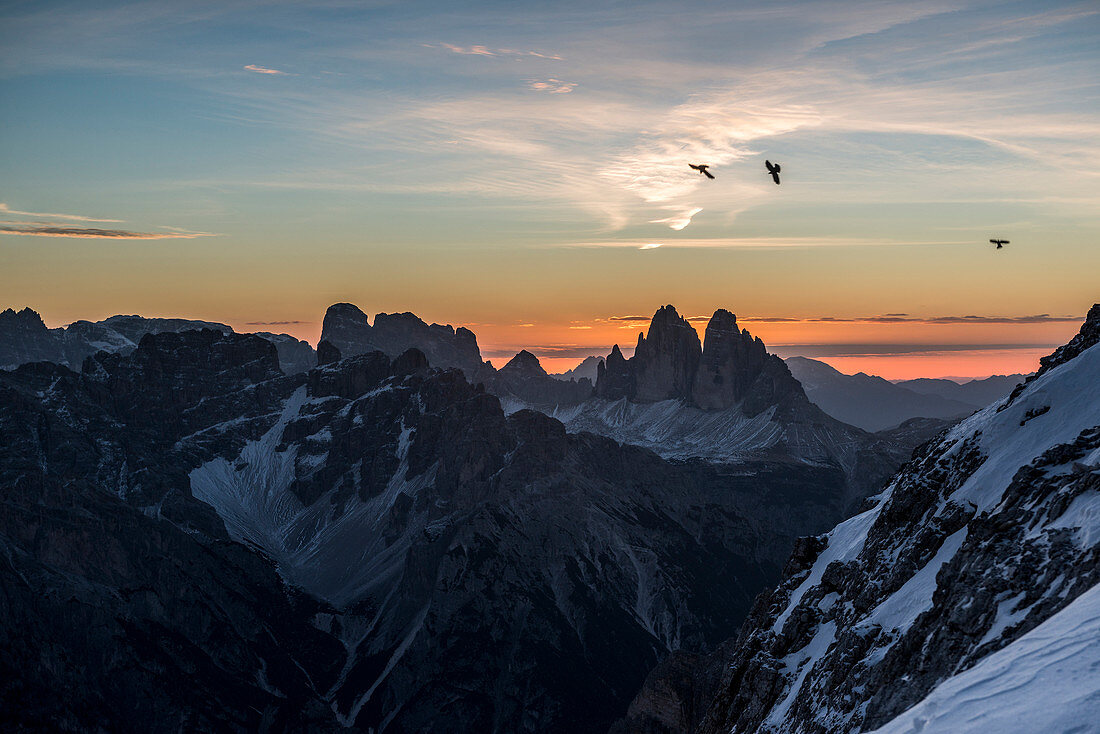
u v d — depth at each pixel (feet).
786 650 332.60
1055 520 228.02
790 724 282.77
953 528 294.05
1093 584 194.18
